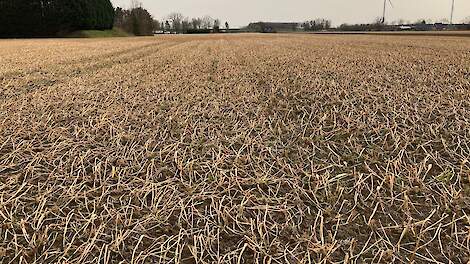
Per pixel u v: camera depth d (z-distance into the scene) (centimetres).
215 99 1162
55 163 707
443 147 757
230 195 591
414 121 895
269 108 1070
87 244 472
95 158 718
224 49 3356
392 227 498
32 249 463
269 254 455
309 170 671
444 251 461
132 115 993
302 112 1027
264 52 2938
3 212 544
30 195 593
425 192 582
